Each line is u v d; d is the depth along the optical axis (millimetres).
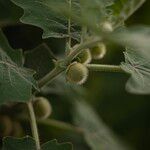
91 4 334
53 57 492
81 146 649
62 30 416
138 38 273
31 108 460
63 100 622
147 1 731
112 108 774
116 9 417
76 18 310
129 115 789
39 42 546
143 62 414
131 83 438
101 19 345
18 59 412
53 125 590
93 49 441
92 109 690
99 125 671
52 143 407
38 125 614
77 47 394
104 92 762
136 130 790
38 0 419
